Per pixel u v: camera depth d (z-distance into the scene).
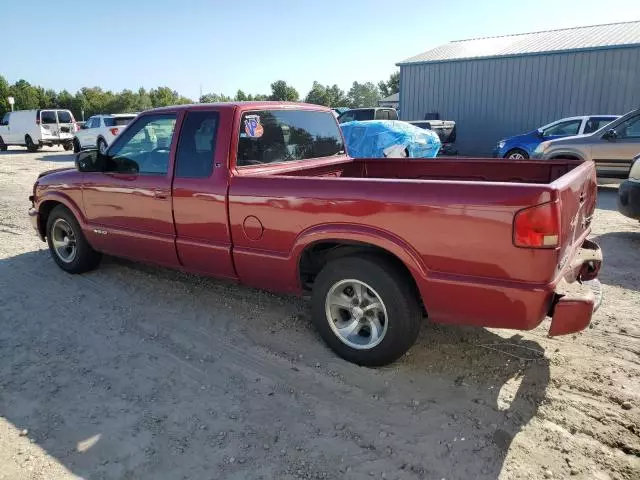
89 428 3.00
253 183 3.78
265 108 4.31
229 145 3.96
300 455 2.76
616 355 3.69
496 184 2.87
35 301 4.87
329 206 3.41
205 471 2.65
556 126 13.31
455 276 3.05
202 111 4.14
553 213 2.74
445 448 2.78
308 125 4.86
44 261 6.08
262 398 3.27
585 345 3.85
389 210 3.18
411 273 3.21
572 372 3.48
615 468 2.62
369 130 10.87
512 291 2.89
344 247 3.62
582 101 17.73
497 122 19.56
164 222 4.42
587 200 3.69
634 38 17.20
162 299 4.85
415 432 2.92
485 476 2.58
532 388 3.31
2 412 3.17
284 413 3.12
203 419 3.07
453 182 3.00
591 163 3.89
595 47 17.05
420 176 5.10
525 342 3.91
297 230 3.60
